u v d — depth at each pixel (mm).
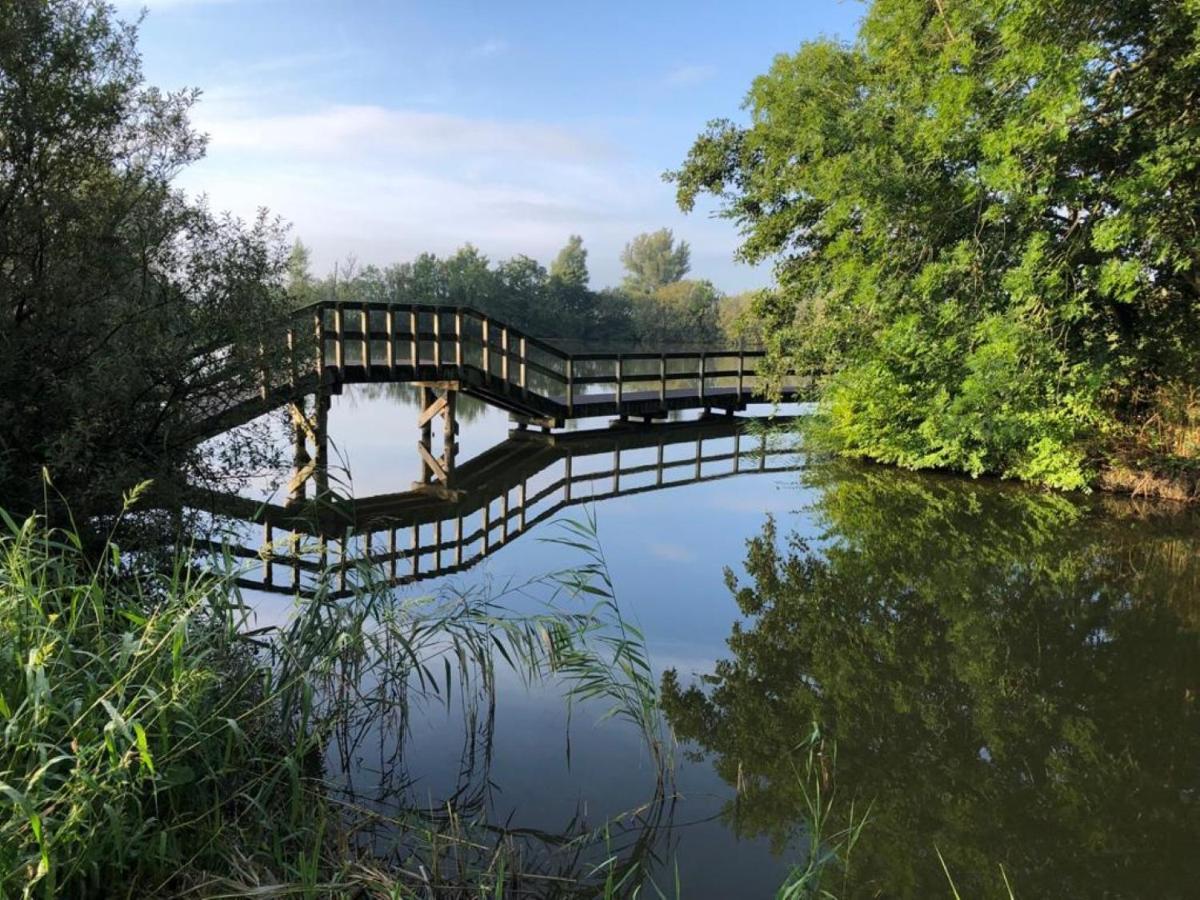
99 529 4777
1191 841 2982
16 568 2729
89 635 2951
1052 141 7598
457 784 3266
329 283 43250
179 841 2551
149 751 2465
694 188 13828
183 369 5148
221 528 5324
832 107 11352
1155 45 7766
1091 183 7832
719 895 2617
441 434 15289
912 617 5457
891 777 3430
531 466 12023
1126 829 3059
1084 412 9328
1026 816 3146
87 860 2188
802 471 11578
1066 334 8828
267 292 5641
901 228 8984
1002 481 10258
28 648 2475
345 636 3465
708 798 3227
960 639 5047
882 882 2725
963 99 7941
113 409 4816
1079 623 5320
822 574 6430
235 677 3148
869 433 11586
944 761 3568
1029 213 7898
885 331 9688
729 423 16141
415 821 2943
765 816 3111
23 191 4934
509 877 2615
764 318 13305
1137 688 4332
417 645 3973
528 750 3561
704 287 59594
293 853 2652
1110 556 6887
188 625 2990
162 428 5246
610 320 54438
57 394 4637
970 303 8719
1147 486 9094
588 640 4816
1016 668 4605
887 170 8844
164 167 5438
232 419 5684
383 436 14867
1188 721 3947
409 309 10820
